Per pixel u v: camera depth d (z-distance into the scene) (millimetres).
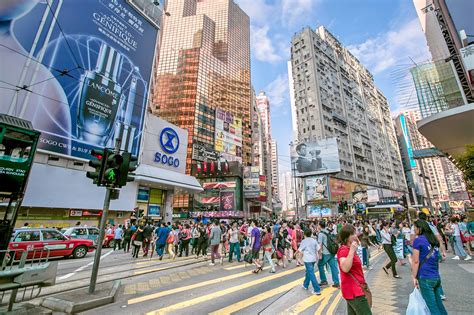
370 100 86562
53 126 17453
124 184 5879
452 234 9930
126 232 14164
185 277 7523
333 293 5578
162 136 28391
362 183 59625
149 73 25922
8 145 5793
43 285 5016
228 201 49812
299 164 49781
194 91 73750
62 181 18172
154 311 4559
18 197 5805
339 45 78812
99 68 20922
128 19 24203
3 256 5168
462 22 20531
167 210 29062
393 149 90938
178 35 93812
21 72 15914
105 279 7133
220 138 72000
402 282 6492
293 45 68188
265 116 156125
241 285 6512
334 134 59625
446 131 18078
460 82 19359
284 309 4586
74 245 11398
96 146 20125
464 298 4605
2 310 4414
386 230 7570
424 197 97062
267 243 8484
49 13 17797
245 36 111375
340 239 2932
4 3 15609
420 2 25500
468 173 17531
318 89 59531
